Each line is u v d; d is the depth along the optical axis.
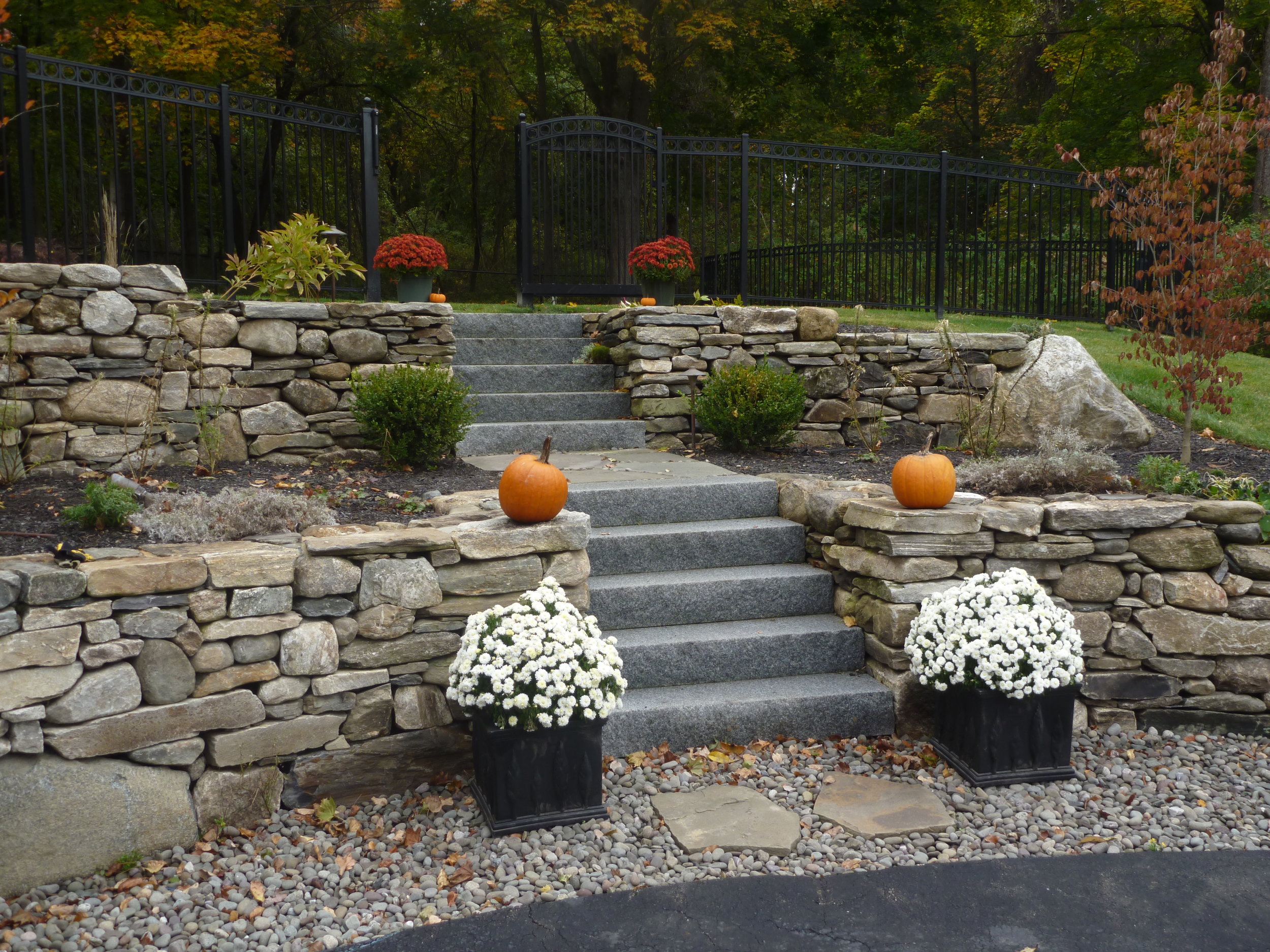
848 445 6.69
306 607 3.28
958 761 3.67
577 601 3.80
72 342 4.64
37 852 2.78
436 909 2.75
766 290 11.25
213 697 3.09
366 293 8.02
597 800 3.27
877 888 2.85
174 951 2.55
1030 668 3.51
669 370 6.66
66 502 3.97
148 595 2.95
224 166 7.03
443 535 3.52
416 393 5.26
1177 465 4.77
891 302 10.03
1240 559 4.12
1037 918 2.68
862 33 18.38
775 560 4.82
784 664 4.20
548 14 16.03
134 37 11.87
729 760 3.69
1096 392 6.41
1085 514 4.06
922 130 24.19
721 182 17.36
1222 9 15.74
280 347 5.50
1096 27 16.91
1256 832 3.25
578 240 10.98
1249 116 11.89
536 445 6.32
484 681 3.12
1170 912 2.71
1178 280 8.51
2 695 2.69
